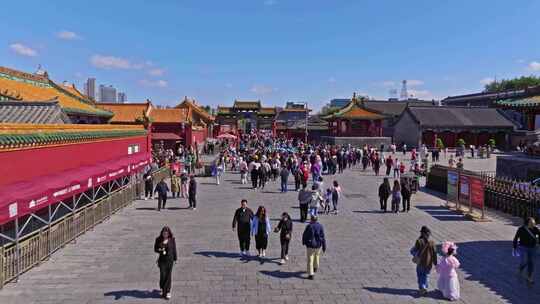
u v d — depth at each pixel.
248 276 12.90
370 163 48.41
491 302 11.19
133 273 12.98
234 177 37.31
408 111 78.56
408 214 22.31
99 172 20.14
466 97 106.81
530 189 20.92
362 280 12.68
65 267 13.48
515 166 27.77
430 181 31.42
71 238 16.33
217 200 26.12
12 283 12.06
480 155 59.72
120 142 28.17
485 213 22.33
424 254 11.49
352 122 77.38
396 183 22.73
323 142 77.38
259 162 34.50
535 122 28.31
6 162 13.78
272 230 18.78
